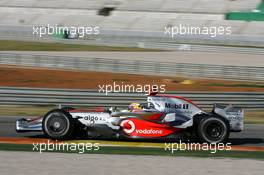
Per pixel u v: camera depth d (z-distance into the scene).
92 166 12.72
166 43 76.31
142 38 80.81
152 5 99.06
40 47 71.56
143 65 49.94
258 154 15.00
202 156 14.43
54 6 101.94
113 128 16.12
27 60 53.38
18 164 12.84
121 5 100.06
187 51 74.31
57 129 15.73
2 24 97.75
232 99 28.80
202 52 73.75
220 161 13.72
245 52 72.31
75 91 27.86
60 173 11.86
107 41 79.19
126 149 15.27
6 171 11.99
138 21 94.88
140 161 13.45
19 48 69.38
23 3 103.50
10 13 101.38
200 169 12.57
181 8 97.25
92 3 101.75
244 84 42.56
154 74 48.94
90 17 97.69
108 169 12.38
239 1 97.81
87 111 16.42
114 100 27.88
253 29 87.31
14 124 20.53
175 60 58.75
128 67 50.12
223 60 60.91
